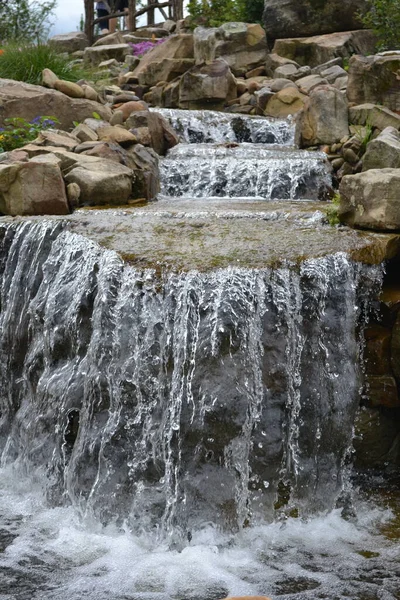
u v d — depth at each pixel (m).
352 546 4.31
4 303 5.79
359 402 5.03
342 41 12.09
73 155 7.18
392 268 5.36
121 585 3.88
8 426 5.56
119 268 4.89
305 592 3.80
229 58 11.86
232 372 4.43
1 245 5.87
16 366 5.57
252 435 4.52
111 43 15.63
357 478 5.13
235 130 9.52
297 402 4.64
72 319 5.07
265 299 4.63
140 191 7.21
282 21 12.77
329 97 8.32
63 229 5.64
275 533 4.45
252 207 6.49
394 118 8.18
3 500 4.92
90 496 4.62
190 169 7.71
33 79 10.07
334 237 5.22
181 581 3.93
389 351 5.08
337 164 7.79
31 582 3.89
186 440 4.43
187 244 5.13
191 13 14.75
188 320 4.55
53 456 4.99
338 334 4.80
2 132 8.23
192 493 4.39
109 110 9.28
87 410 4.79
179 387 4.50
